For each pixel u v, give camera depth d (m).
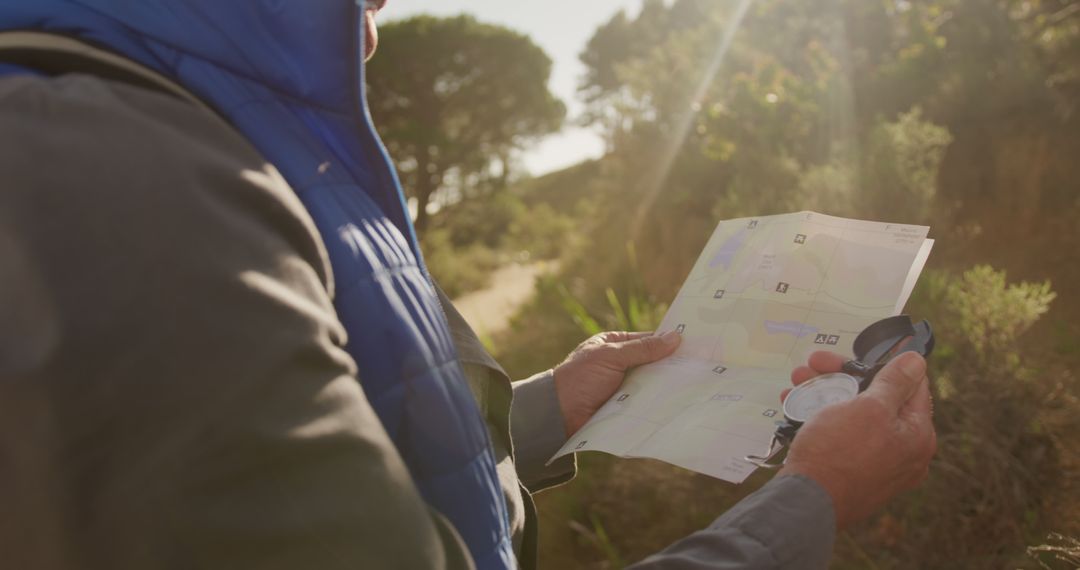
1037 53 4.95
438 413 0.67
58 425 0.47
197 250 0.51
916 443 0.80
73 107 0.53
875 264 1.01
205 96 0.65
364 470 0.54
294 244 0.58
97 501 0.47
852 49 5.85
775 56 6.03
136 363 0.48
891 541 2.19
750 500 0.75
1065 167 4.07
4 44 0.58
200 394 0.48
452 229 24.72
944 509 2.11
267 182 0.58
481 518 0.69
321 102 0.71
